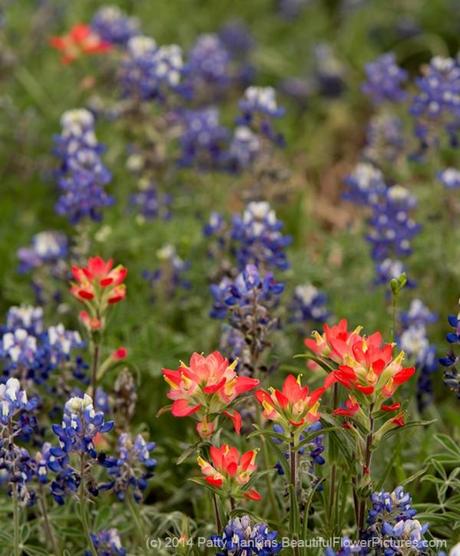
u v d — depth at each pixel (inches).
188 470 330.3
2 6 573.9
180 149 485.4
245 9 668.7
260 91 413.1
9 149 493.4
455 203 405.7
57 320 385.7
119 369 344.2
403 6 649.6
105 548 271.6
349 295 403.5
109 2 628.7
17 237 443.8
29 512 315.3
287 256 399.5
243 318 281.3
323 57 601.9
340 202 518.6
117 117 443.2
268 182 427.5
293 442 235.0
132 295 400.2
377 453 298.4
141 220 417.7
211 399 232.7
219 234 378.9
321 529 263.4
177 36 631.2
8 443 252.1
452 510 277.7
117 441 294.2
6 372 294.2
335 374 224.8
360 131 576.1
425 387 318.3
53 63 561.0
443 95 403.9
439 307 397.7
